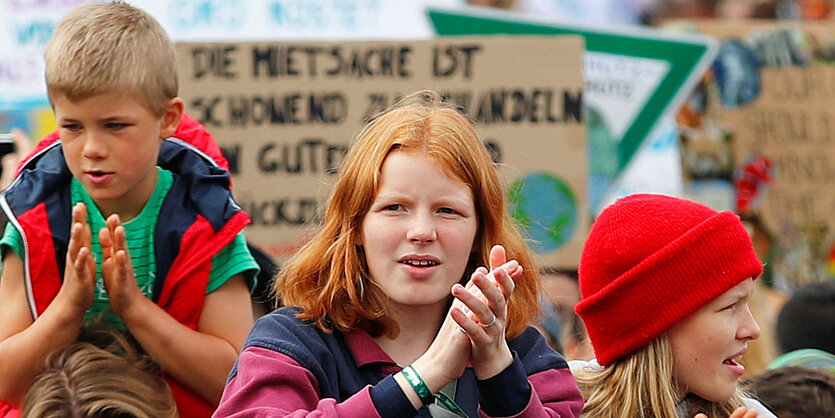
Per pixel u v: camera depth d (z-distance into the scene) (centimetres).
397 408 721
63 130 909
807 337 1445
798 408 1103
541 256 1441
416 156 781
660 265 930
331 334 816
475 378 820
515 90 1455
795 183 2044
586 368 994
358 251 811
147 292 952
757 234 2028
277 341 795
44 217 940
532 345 849
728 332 934
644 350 944
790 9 2327
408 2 1903
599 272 960
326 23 1869
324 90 1439
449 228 781
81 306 892
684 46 1733
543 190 1447
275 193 1427
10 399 930
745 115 2059
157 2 1817
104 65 893
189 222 957
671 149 2041
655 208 952
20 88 1748
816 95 2058
